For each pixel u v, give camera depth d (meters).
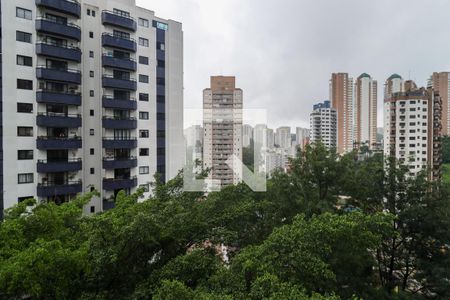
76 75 28.28
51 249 9.46
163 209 12.24
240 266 9.16
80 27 29.42
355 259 13.18
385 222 10.05
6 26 24.45
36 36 26.16
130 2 32.84
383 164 19.06
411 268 18.27
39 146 26.33
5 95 24.52
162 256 12.37
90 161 30.77
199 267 9.92
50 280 9.41
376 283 16.94
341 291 13.28
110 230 10.45
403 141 58.44
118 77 31.84
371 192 18.06
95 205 30.73
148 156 34.12
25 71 25.61
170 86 36.03
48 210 13.09
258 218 16.50
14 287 8.86
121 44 31.08
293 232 9.40
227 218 13.76
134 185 32.47
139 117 33.31
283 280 8.39
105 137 31.05
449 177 48.75
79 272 10.34
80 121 28.91
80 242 12.04
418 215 16.34
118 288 11.02
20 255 9.34
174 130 36.53
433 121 58.09
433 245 16.88
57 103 27.30
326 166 17.77
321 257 9.56
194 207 13.57
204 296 7.52
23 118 25.62
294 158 19.70
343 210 17.70
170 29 35.81
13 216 13.32
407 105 57.81
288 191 17.55
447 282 14.84
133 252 11.18
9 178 24.86
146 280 10.34
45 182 27.09
